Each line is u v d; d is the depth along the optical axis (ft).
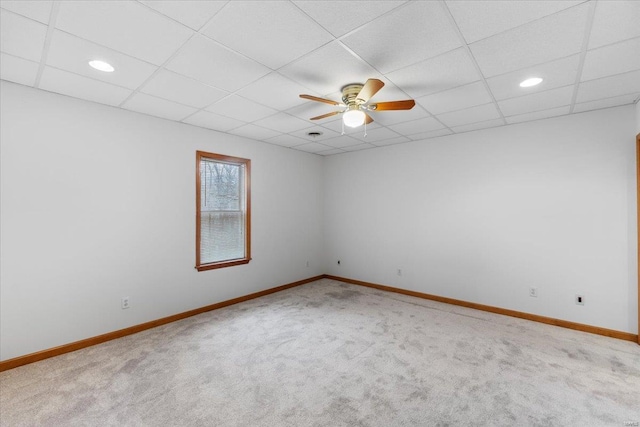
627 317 10.27
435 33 6.15
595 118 10.78
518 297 12.45
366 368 8.42
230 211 14.66
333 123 12.48
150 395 7.19
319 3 5.25
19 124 8.70
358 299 15.06
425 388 7.47
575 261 11.20
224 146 14.01
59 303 9.43
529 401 6.95
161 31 6.11
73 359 8.97
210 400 7.02
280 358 9.01
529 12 5.48
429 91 9.09
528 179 12.19
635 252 10.14
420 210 15.39
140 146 11.27
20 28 5.97
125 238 10.89
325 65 7.52
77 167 9.78
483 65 7.49
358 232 18.02
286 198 17.17
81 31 6.10
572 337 10.43
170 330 11.18
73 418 6.40
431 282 15.03
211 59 7.24
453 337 10.43
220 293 13.91
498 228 12.96
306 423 6.28
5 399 7.05
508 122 12.26
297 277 17.89
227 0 5.17
